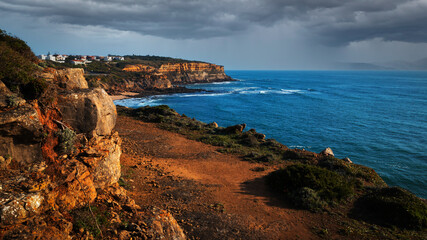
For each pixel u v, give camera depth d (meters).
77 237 5.47
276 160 19.55
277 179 14.55
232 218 10.76
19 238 4.38
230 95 114.12
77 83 10.41
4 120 6.01
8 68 7.55
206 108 77.88
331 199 12.85
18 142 6.45
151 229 6.89
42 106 7.86
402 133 50.09
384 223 11.00
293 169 14.73
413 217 10.77
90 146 8.90
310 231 10.28
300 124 57.47
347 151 38.91
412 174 30.17
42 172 6.54
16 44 9.91
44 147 7.16
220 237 9.29
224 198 12.76
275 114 69.31
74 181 7.09
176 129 28.22
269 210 11.86
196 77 193.25
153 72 164.25
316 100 99.25
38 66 9.37
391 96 114.56
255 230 10.03
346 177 15.70
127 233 6.36
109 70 145.50
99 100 9.90
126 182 12.78
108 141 9.91
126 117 32.88
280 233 10.01
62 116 8.48
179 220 10.02
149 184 13.38
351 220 11.22
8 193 4.90
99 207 7.30
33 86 7.77
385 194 12.85
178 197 12.24
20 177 5.69
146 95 108.19
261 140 25.78
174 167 16.86
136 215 7.49
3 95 6.82
